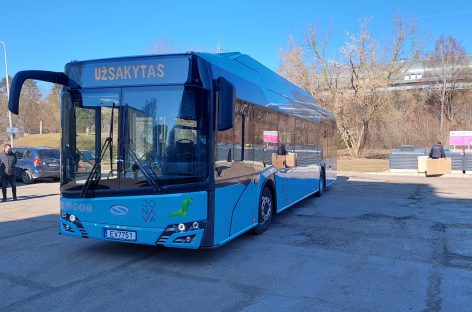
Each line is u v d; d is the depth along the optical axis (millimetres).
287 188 9461
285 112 9320
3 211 10844
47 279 5398
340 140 44125
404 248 6934
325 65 37562
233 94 5418
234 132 6492
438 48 59125
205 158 5676
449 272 5691
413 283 5258
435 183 18062
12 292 4938
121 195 5672
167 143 5562
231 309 4457
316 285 5184
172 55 5637
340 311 4414
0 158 12812
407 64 41375
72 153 6008
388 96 39031
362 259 6301
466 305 4574
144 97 5688
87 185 5840
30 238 7656
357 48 36656
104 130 5797
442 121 49000
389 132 44656
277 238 7609
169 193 5488
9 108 5586
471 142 22219
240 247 6969
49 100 64250
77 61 6023
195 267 5887
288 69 37938
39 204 12172
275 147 8602
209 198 5707
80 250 6781
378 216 9883
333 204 11789
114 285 5176
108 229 5777
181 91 5598
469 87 57375
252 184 7273
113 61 5832
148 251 6695
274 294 4883
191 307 4504
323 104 36969
